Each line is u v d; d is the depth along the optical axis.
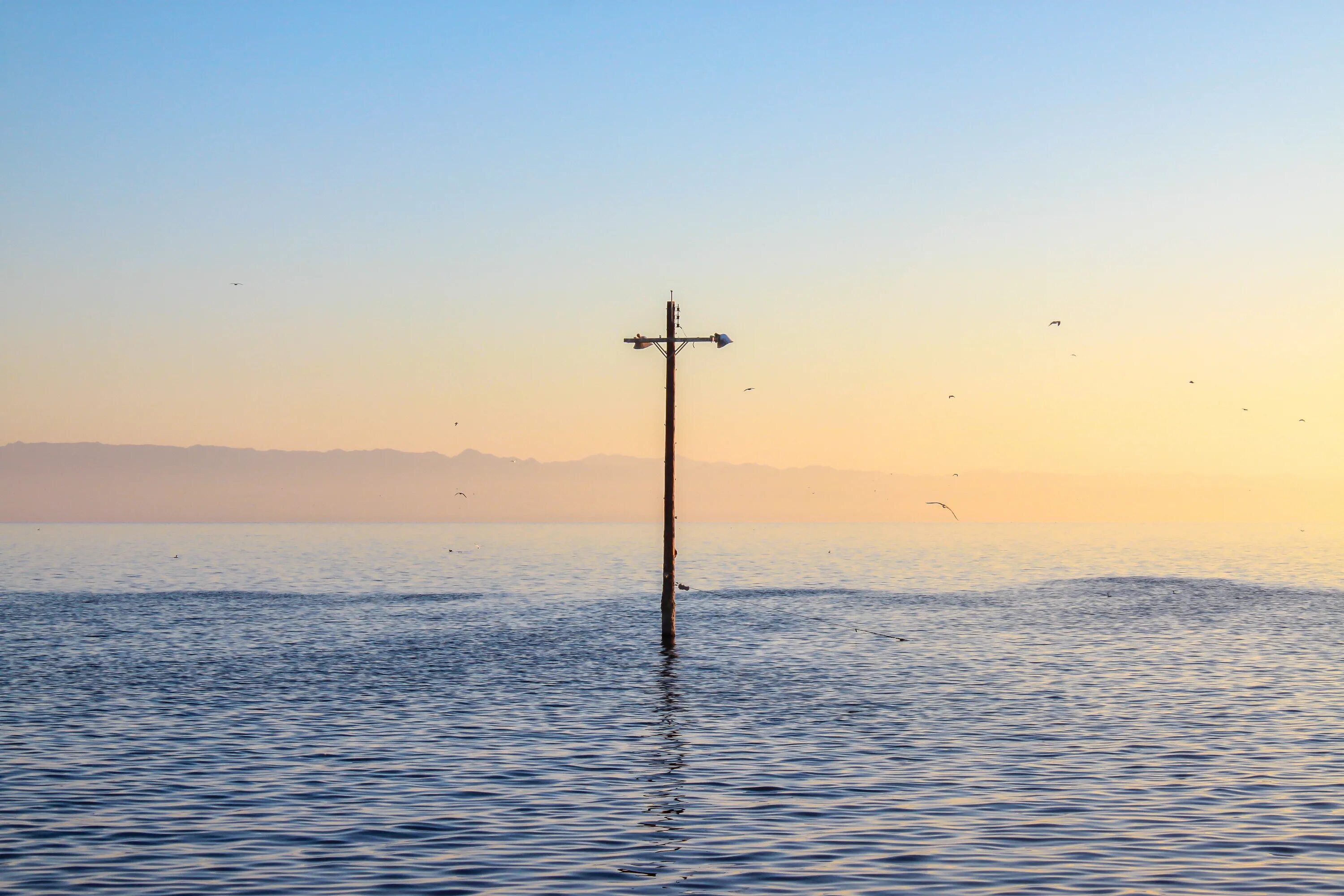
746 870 16.47
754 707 32.09
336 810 19.95
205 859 16.95
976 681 37.59
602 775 22.97
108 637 51.59
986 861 16.86
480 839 18.11
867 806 20.33
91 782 22.14
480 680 37.84
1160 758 24.62
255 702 32.81
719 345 46.31
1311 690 34.94
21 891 15.38
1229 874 16.20
